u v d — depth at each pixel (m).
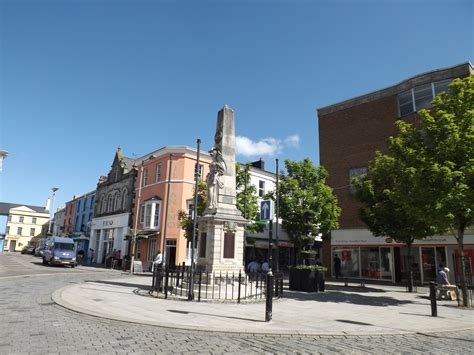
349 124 28.55
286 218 23.70
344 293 16.52
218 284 13.52
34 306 9.92
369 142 27.02
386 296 15.84
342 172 28.23
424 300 14.64
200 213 24.31
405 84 25.36
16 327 7.34
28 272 22.22
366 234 25.92
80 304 10.21
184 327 7.72
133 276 23.52
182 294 12.80
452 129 12.53
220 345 6.45
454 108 13.37
